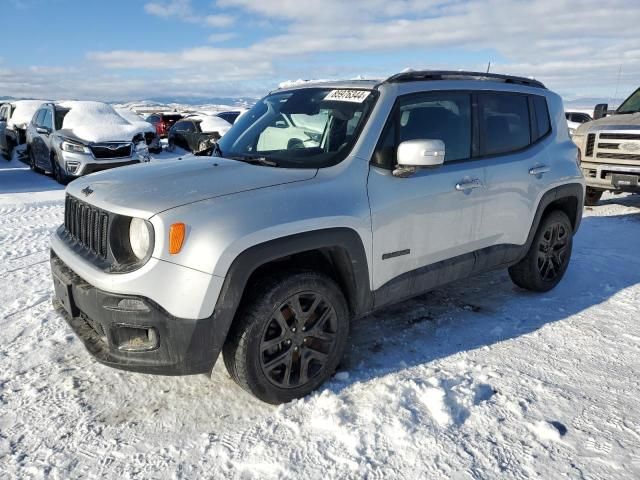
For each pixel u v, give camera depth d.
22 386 2.98
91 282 2.60
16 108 14.96
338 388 2.96
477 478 2.27
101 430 2.61
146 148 11.66
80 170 10.53
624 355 3.39
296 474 2.29
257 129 3.68
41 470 2.32
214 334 2.53
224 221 2.52
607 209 8.49
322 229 2.78
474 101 3.76
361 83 3.49
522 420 2.67
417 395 2.87
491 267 3.96
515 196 3.95
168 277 2.45
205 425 2.65
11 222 7.14
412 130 3.35
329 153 3.12
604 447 2.47
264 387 2.73
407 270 3.32
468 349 3.46
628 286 4.68
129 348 2.57
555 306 4.23
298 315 2.79
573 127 17.53
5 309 4.05
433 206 3.35
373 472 2.30
